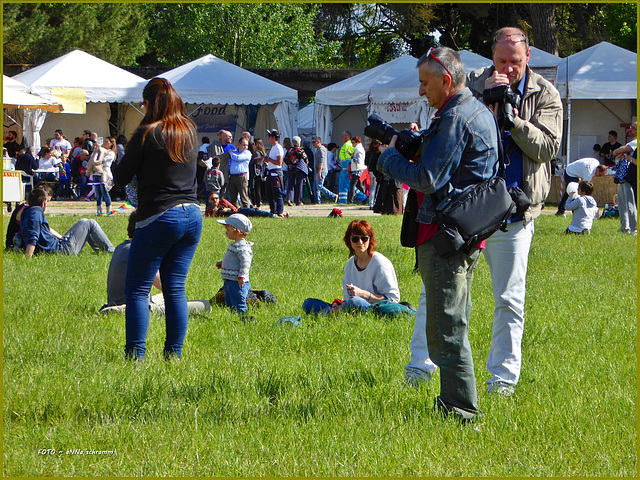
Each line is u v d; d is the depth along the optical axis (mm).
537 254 17453
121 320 9898
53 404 6469
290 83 51000
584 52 39156
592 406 6582
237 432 5992
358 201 39344
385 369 7652
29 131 40000
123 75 41281
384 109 38812
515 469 5363
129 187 14977
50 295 11555
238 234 10883
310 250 17984
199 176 36906
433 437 5828
